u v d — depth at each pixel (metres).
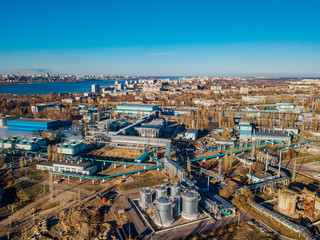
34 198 102.00
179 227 84.50
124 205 97.75
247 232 81.69
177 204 90.06
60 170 125.00
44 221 84.94
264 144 178.62
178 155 151.62
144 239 78.00
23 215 90.31
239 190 107.19
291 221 87.94
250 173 122.88
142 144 166.12
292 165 143.62
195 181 110.44
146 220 87.31
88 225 83.44
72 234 79.25
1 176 122.69
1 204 98.75
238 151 158.50
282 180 114.69
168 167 125.81
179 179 115.00
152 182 118.06
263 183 109.94
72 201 99.88
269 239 77.56
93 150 160.75
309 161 150.25
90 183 116.12
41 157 144.25
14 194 106.62
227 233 81.19
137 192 108.38
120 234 78.88
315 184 118.38
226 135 193.38
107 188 111.38
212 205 92.69
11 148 153.12
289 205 91.25
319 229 83.62
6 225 84.38
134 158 148.50
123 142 166.50
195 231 82.38
